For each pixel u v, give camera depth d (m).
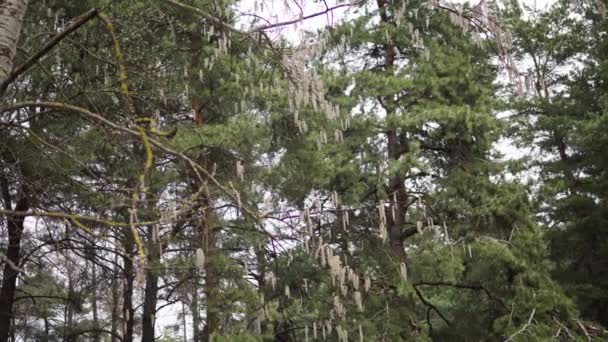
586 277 16.81
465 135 11.92
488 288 12.09
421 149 12.47
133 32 7.30
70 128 7.63
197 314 9.79
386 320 10.91
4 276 9.59
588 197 17.20
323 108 5.10
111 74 7.17
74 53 6.99
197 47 9.30
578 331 11.18
